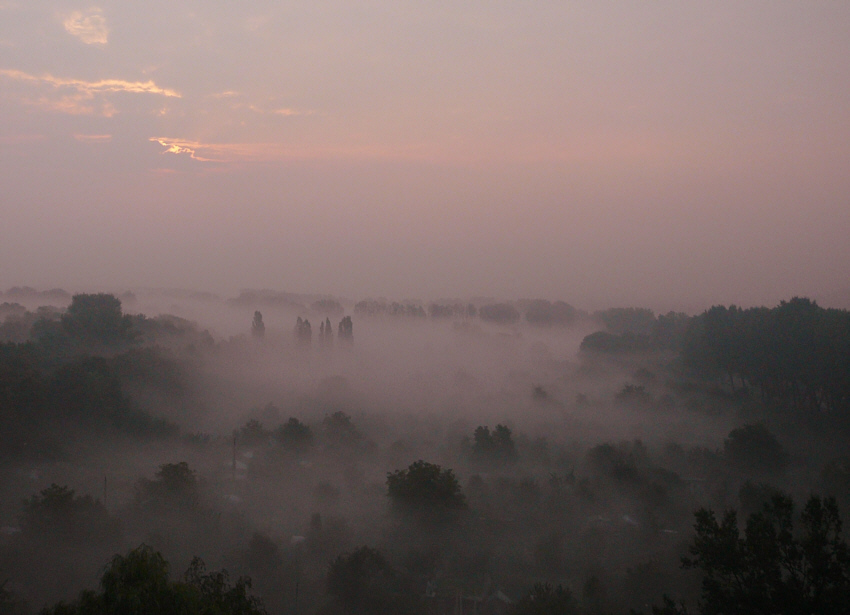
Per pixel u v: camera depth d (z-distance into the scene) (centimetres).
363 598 3528
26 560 3653
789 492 5297
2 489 4791
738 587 2256
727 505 4994
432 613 3559
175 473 4553
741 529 4397
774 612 2084
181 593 1767
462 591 3806
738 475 5734
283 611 3509
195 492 4612
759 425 6166
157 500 4362
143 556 1820
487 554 4222
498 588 3850
